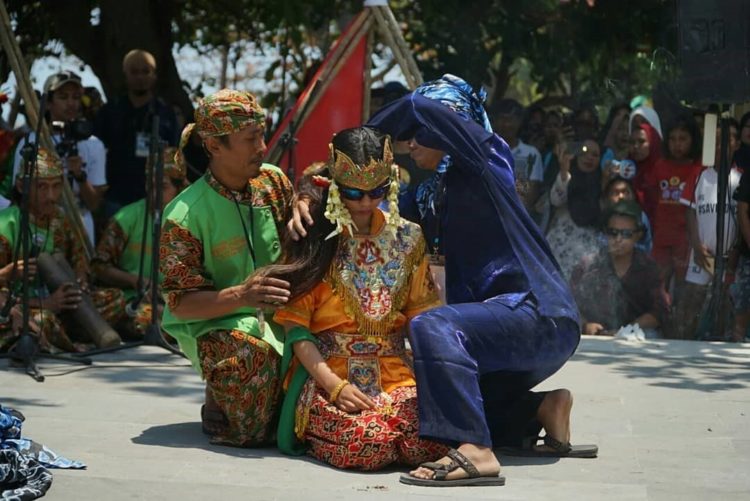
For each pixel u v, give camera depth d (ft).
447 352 20.45
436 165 23.25
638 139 40.42
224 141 22.45
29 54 58.54
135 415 25.57
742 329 39.14
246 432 22.70
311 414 21.76
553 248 40.42
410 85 40.65
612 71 51.11
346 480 20.62
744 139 39.96
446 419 20.38
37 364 31.19
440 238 23.47
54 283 33.22
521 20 51.80
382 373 22.04
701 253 39.68
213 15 59.57
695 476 21.34
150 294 36.14
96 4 51.80
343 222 21.48
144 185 41.91
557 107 50.83
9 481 19.52
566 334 22.08
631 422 25.68
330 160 21.48
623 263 39.47
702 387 29.60
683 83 39.29
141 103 42.22
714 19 38.70
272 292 21.47
